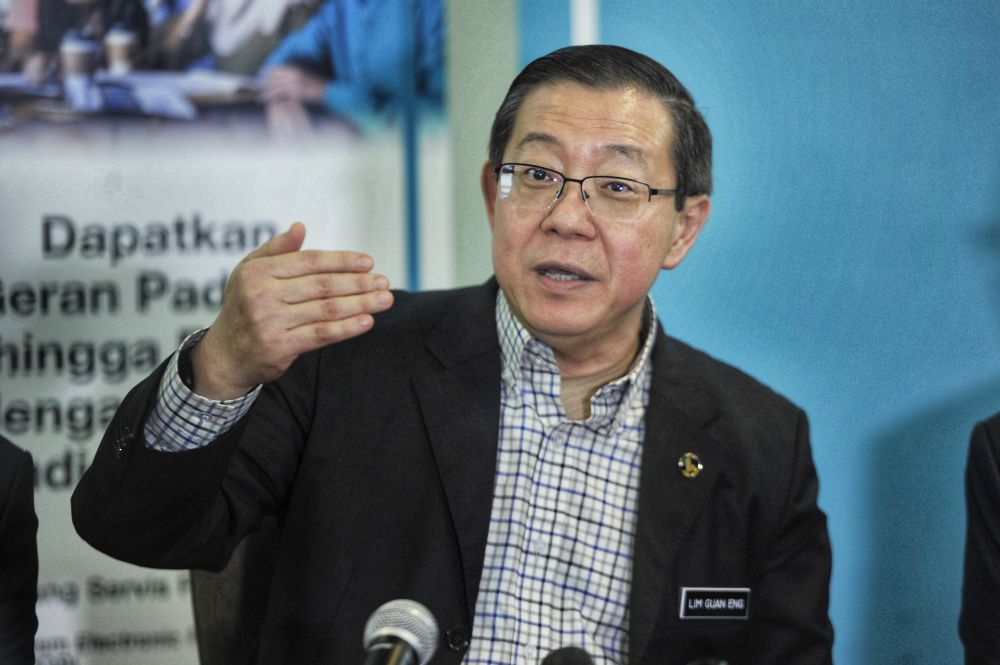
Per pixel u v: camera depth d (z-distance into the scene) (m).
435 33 3.42
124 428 1.96
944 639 3.69
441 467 2.25
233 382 1.89
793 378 3.65
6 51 3.20
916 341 3.68
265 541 2.47
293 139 3.37
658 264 2.25
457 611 2.20
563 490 2.31
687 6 3.55
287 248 1.88
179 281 3.35
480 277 3.50
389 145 3.42
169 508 1.99
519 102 2.24
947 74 3.64
